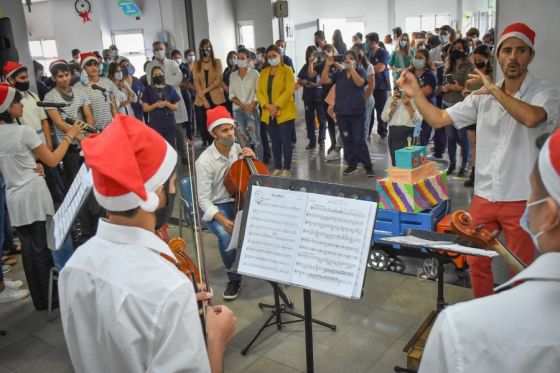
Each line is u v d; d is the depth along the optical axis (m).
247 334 3.08
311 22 12.41
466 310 0.92
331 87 7.36
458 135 5.96
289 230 1.95
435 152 6.95
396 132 5.46
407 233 2.54
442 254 2.65
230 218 3.58
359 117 6.12
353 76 5.98
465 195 5.25
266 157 7.57
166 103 6.80
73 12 12.90
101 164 1.12
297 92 11.77
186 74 9.42
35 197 3.36
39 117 4.68
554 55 3.03
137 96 8.62
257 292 3.62
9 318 3.49
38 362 2.97
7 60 5.09
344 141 6.38
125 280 1.13
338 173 6.54
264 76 6.30
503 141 2.52
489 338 0.88
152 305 1.10
